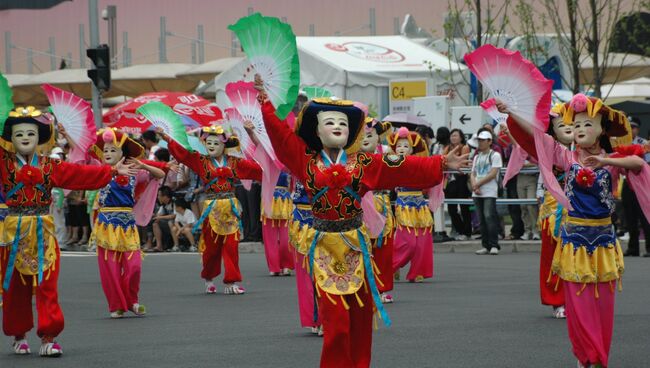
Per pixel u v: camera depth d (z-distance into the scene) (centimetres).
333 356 977
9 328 1247
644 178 1050
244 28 1008
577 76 2975
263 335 1345
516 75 995
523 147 1035
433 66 3048
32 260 1231
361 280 989
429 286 1853
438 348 1222
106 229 1551
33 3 4369
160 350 1245
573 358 1155
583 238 1062
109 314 1583
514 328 1359
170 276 2112
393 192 2328
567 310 1076
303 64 3005
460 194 2578
